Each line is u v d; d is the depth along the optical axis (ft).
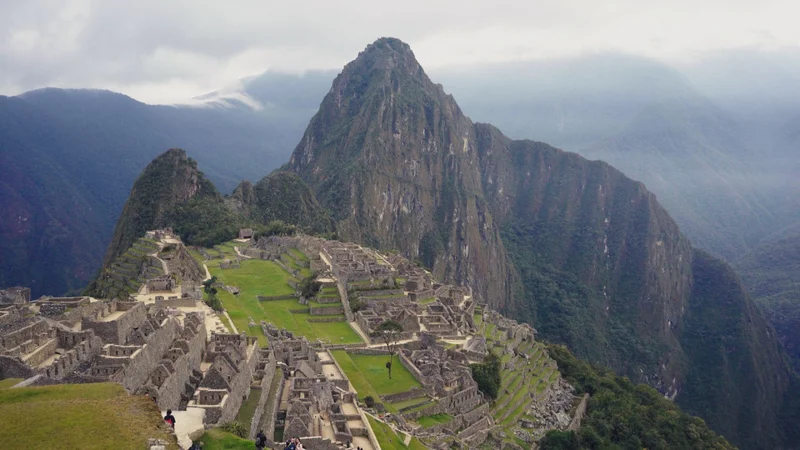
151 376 206.80
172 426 161.68
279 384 270.67
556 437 408.67
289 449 189.26
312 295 500.33
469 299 639.35
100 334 229.45
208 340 284.00
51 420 148.36
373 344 416.67
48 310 248.52
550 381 531.91
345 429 252.62
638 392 630.74
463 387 383.65
